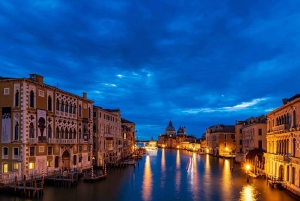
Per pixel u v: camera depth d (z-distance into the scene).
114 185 41.44
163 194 36.59
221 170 63.09
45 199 31.45
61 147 44.78
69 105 48.12
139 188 40.12
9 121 37.91
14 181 33.75
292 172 34.75
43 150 40.44
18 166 36.44
